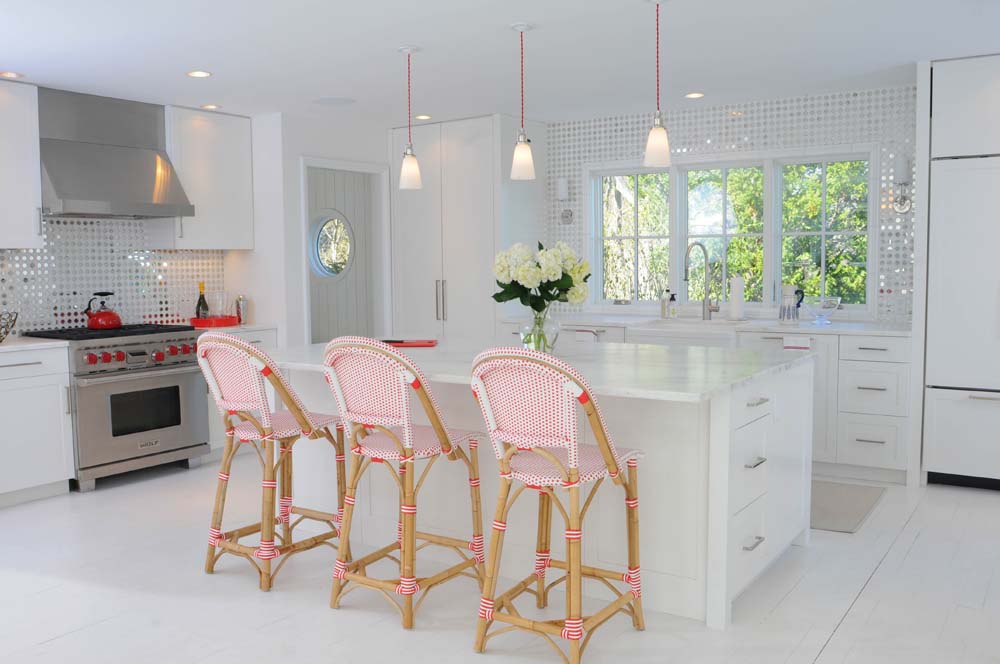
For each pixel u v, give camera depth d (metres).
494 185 6.40
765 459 3.42
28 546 4.08
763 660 2.86
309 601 3.39
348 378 3.16
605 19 3.88
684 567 3.21
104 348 5.13
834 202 5.97
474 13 3.76
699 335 5.65
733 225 6.35
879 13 3.85
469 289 6.61
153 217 5.80
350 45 4.29
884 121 5.58
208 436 5.75
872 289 5.77
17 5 3.55
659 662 2.84
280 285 6.18
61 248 5.55
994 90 4.67
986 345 4.84
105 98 5.46
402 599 3.41
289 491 3.85
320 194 6.57
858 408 5.21
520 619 2.85
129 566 3.80
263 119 6.17
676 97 5.77
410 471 3.09
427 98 5.69
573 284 3.64
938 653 2.90
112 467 5.19
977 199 4.78
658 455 3.24
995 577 3.59
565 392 2.62
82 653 2.94
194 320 6.01
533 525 3.53
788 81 5.29
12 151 4.96
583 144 6.77
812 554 3.89
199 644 3.01
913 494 4.89
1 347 4.67
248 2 3.55
